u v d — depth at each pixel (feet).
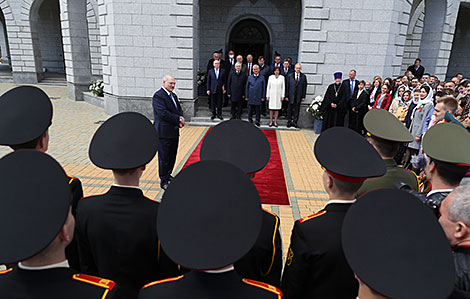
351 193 5.64
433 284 3.14
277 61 34.14
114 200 6.23
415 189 8.08
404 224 3.47
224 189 3.86
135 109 34.32
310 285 5.65
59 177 4.07
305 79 31.63
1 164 4.02
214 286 3.82
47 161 4.13
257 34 49.90
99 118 35.58
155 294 3.93
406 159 20.92
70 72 46.42
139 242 6.07
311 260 5.49
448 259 3.26
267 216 6.18
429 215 3.51
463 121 17.48
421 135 19.58
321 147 5.83
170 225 3.69
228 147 6.29
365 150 5.74
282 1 47.96
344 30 31.32
